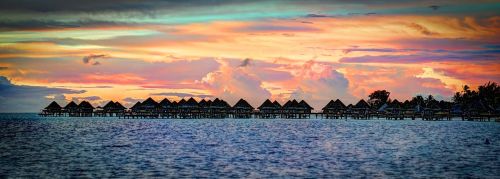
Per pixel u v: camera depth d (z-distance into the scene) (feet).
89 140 238.07
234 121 475.31
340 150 192.03
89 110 520.01
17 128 354.33
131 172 137.69
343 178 130.52
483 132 308.40
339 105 507.71
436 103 524.93
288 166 149.07
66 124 420.77
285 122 452.76
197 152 183.01
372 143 223.71
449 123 448.65
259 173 137.28
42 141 232.53
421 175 134.51
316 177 132.05
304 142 227.61
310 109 503.20
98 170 140.97
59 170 141.08
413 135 278.26
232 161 158.92
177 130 320.91
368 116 503.20
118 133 291.17
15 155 174.29
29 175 133.69
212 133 289.94
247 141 231.91
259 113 495.00
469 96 591.78
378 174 136.05
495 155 177.06
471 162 158.40
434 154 179.32
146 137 257.34
